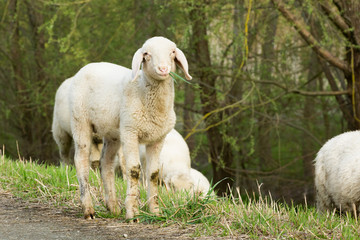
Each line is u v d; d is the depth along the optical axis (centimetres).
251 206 534
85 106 532
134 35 1416
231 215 512
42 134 1744
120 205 589
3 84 1812
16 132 1922
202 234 459
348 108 1386
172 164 831
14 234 456
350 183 584
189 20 1216
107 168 554
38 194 638
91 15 1445
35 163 817
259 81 1289
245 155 1670
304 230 467
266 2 1266
